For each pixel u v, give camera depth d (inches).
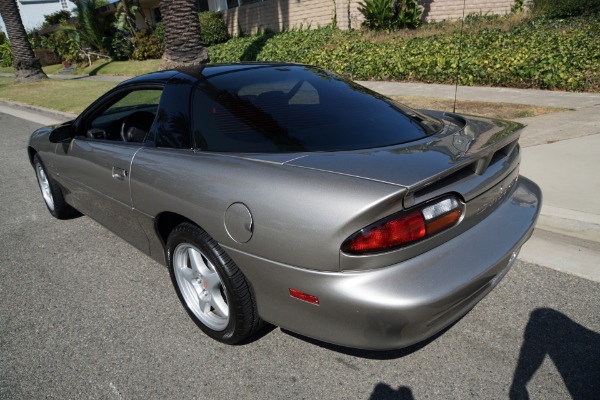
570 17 561.9
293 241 68.2
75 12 925.2
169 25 363.9
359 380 81.5
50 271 127.1
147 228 101.8
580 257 117.8
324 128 84.1
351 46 521.0
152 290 114.9
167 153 93.3
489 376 80.4
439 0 642.2
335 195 65.2
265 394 79.6
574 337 88.8
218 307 89.7
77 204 141.3
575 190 148.3
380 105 96.3
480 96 311.1
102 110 123.2
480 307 100.1
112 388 82.8
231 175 77.8
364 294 64.9
